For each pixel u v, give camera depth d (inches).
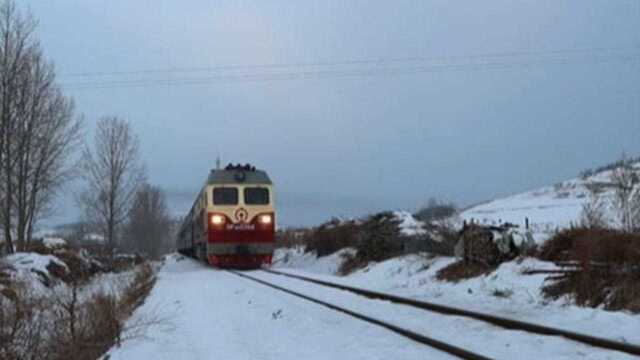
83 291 761.0
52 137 1301.7
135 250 2839.6
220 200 1434.5
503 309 637.3
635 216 782.5
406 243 1240.8
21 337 447.8
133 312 723.4
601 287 611.8
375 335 509.4
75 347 482.6
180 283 1087.0
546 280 684.1
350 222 1711.4
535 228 1179.9
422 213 1584.6
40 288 818.2
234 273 1280.8
